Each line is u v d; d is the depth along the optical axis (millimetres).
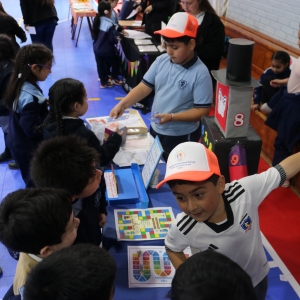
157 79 2316
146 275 1460
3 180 3262
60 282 772
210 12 3162
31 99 2381
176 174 1060
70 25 8531
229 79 1714
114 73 5293
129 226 1720
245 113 1761
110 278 833
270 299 1888
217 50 3223
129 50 4531
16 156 2680
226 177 1888
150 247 1602
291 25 3750
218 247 1230
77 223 1188
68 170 1291
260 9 4312
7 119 3025
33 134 2400
